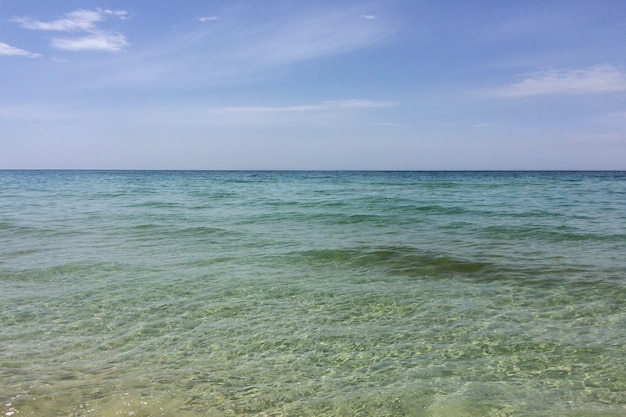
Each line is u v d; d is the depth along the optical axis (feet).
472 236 50.37
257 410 16.06
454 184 186.50
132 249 44.75
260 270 36.04
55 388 17.42
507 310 26.11
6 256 41.70
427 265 37.06
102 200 106.01
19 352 20.89
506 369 18.93
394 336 22.58
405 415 15.69
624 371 18.49
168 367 19.40
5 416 15.37
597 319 24.41
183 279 33.35
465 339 22.04
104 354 20.72
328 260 39.27
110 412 15.76
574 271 34.42
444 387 17.52
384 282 32.37
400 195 115.96
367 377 18.45
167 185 192.85
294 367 19.40
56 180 268.62
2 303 27.99
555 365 19.17
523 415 15.49
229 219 67.51
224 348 21.39
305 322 24.62
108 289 30.91
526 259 38.68
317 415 15.78
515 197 106.93
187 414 15.75
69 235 53.52
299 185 185.37
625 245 44.57
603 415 15.38
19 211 80.89
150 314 26.00
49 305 27.61
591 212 72.28
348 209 79.77
